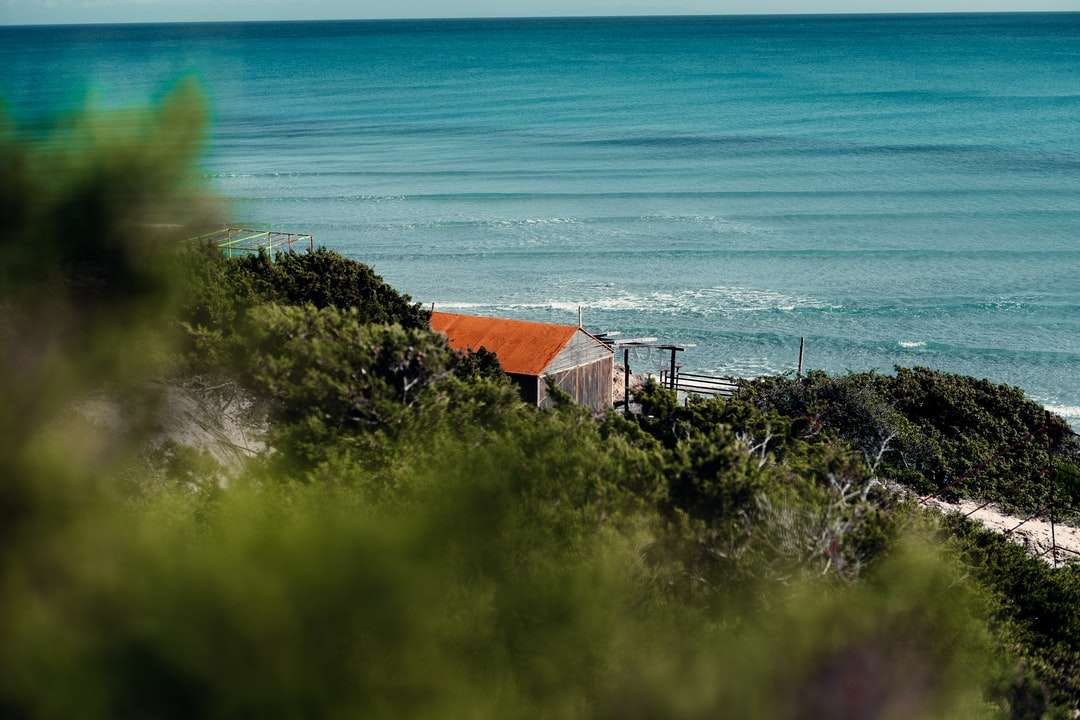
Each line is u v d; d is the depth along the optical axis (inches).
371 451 716.7
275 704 265.1
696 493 738.8
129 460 219.0
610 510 641.0
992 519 1411.2
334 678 285.3
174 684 239.3
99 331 186.1
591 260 3577.8
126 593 225.9
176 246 181.9
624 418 1050.1
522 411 875.4
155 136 170.7
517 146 6127.0
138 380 205.0
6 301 177.9
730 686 456.1
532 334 1678.2
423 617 319.9
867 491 831.1
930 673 541.3
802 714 469.4
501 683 368.2
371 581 306.7
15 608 207.3
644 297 3152.1
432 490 453.4
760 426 1007.6
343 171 5275.6
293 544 297.7
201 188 177.0
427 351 872.3
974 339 2773.1
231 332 741.3
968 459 1595.7
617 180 5027.1
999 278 3324.3
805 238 3870.6
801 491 794.2
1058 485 1549.0
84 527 210.5
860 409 1622.8
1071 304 3051.2
